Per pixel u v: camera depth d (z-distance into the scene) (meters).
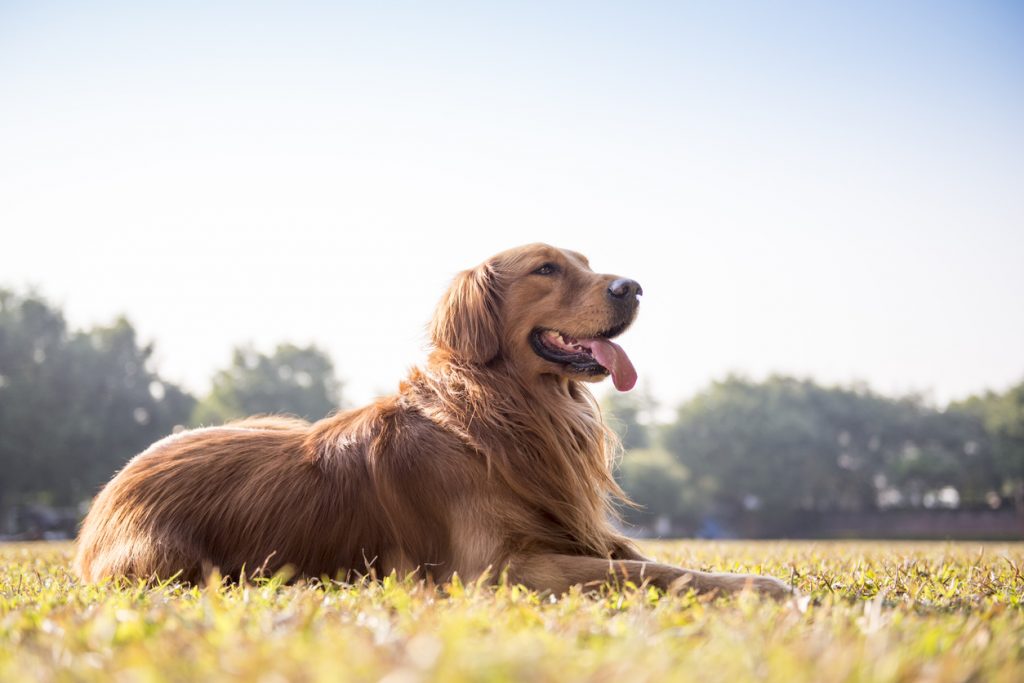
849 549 9.55
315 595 3.43
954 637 2.51
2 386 54.06
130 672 2.01
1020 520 84.31
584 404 5.06
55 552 8.55
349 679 1.90
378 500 4.32
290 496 4.42
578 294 4.78
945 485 92.69
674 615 2.84
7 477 51.44
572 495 4.52
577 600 3.26
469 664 1.96
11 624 2.81
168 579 4.09
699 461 91.31
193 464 4.63
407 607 2.98
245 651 2.20
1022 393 92.12
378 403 4.78
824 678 1.98
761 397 94.50
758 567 5.31
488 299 4.79
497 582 4.04
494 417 4.50
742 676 2.01
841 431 95.00
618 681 1.91
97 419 55.47
